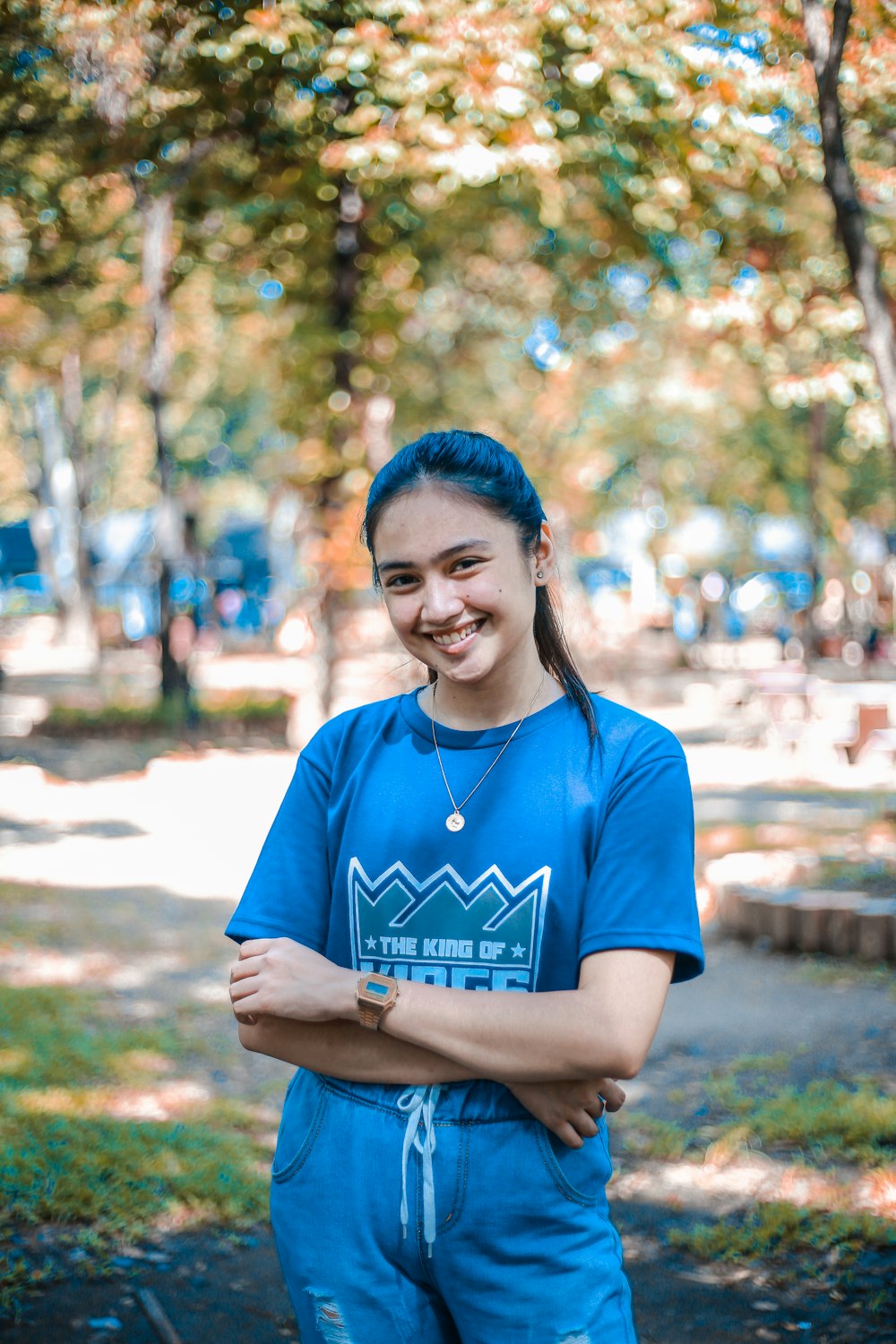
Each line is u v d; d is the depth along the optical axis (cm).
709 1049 542
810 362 1010
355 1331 156
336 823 171
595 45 610
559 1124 153
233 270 1279
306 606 1584
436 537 156
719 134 656
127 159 624
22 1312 311
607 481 2783
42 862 983
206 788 1364
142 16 545
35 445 3847
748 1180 400
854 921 687
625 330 1509
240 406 2792
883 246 857
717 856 919
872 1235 346
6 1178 375
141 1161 398
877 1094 466
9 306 1245
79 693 2333
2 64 537
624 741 162
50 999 597
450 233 1306
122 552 3831
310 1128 163
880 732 1509
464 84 604
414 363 1752
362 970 163
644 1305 324
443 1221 154
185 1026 580
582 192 932
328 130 688
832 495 2478
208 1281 335
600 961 150
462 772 164
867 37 607
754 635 4250
